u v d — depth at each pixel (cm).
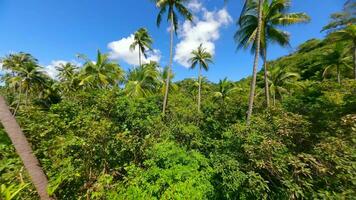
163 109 2109
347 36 2442
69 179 831
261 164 843
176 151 984
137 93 2412
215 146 1120
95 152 959
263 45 1675
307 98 1733
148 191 857
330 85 1780
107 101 1265
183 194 833
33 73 3294
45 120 1120
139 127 1280
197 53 3325
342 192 752
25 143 559
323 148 837
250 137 948
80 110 1241
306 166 890
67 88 3325
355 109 1170
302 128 1024
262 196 877
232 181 878
